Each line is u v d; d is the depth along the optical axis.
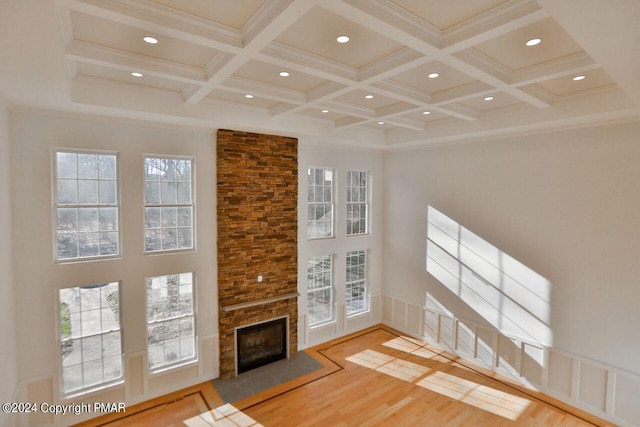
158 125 5.30
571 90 4.56
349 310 7.99
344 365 6.49
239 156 6.01
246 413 5.06
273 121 5.83
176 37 2.89
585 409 5.09
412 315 7.76
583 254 5.09
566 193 5.25
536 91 4.43
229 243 5.97
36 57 2.79
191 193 5.77
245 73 4.12
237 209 6.03
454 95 4.56
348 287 7.95
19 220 4.34
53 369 4.63
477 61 3.47
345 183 7.68
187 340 5.80
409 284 7.80
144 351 5.30
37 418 4.54
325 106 5.17
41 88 3.60
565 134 5.26
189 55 3.61
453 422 4.86
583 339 5.11
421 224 7.49
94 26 2.99
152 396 5.40
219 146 5.83
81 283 4.79
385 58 3.60
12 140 4.26
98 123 4.86
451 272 6.91
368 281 8.26
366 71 3.84
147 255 5.33
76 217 4.82
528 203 5.70
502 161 6.04
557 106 4.84
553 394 5.44
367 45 3.34
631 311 4.67
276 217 6.50
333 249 7.55
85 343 4.92
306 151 7.00
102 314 5.04
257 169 6.23
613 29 2.24
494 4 2.62
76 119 4.70
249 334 6.32
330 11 2.72
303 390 5.66
